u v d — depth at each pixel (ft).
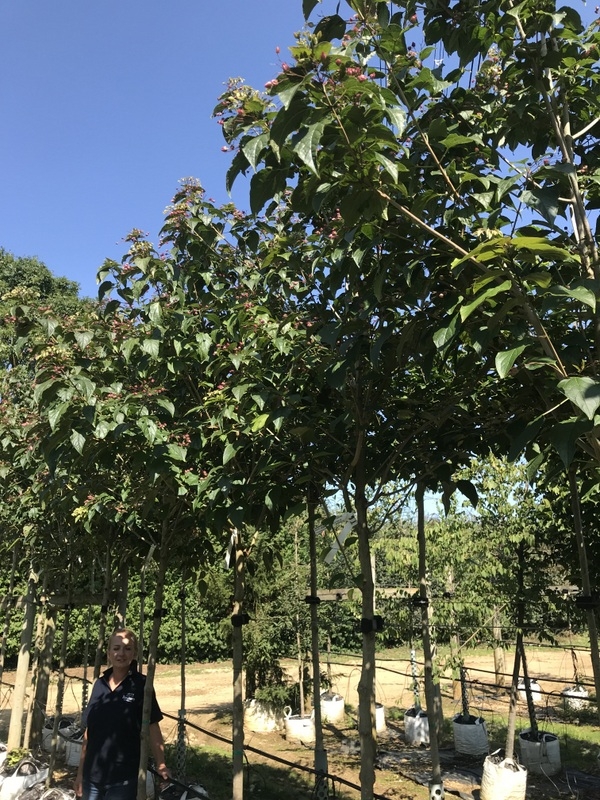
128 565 20.06
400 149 5.90
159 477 10.32
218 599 29.58
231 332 9.98
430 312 7.72
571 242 7.47
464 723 23.91
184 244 11.38
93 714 11.88
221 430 9.71
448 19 7.97
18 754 20.81
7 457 14.98
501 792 17.63
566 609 18.86
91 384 8.68
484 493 20.79
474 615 21.33
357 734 27.20
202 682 42.06
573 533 17.78
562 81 7.44
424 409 9.84
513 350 5.82
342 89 5.60
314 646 13.76
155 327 10.16
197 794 13.56
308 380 9.89
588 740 25.39
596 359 6.95
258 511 11.25
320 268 9.48
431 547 22.90
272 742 26.30
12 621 42.80
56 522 19.15
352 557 26.73
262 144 5.95
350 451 9.80
